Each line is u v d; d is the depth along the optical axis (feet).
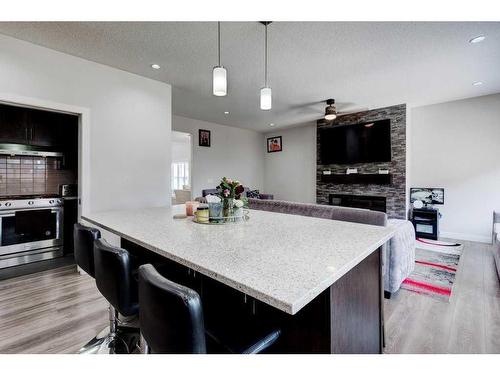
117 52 9.09
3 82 7.97
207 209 5.41
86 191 9.73
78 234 4.91
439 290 8.16
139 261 6.27
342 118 18.81
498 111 13.80
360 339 3.80
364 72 10.80
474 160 14.47
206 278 4.81
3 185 11.05
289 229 4.73
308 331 3.30
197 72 10.84
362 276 3.84
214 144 21.01
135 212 6.97
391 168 16.56
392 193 16.57
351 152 18.39
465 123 14.69
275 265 2.83
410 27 7.48
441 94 13.75
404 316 6.69
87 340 5.62
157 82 11.82
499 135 13.80
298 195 23.06
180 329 2.14
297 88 12.73
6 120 10.23
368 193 17.80
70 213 11.60
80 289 8.18
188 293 2.16
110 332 5.38
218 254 3.22
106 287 3.87
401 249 7.78
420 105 15.88
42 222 10.53
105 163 10.24
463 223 14.80
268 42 8.36
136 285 3.96
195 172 19.69
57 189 12.25
